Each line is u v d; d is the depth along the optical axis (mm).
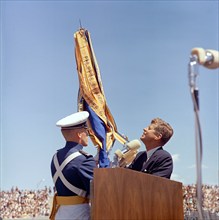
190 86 3080
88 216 4535
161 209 4070
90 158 4609
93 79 6301
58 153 4719
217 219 4047
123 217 4035
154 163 4926
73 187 4535
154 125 5117
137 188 4066
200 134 3055
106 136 6090
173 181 4117
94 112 6047
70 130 4703
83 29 6594
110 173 4078
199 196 3061
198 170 3053
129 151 5094
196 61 3072
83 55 6430
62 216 4547
